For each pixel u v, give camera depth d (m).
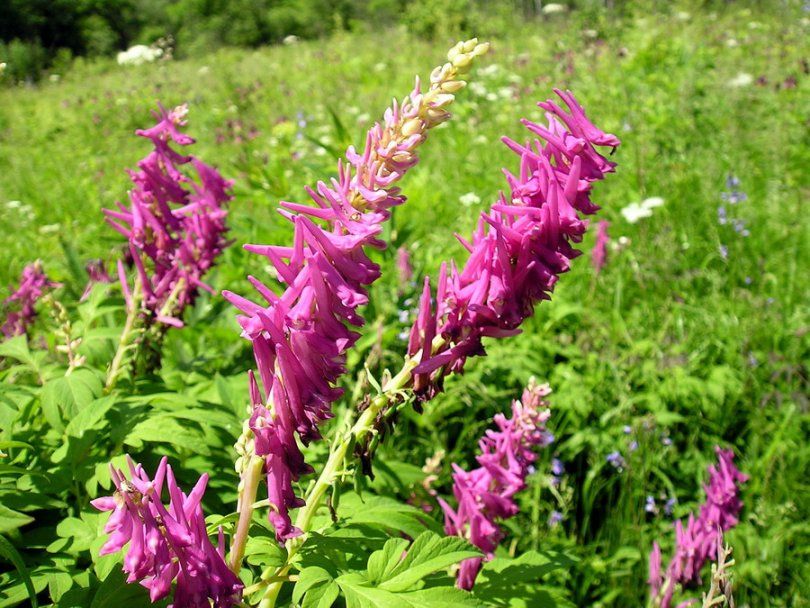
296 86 16.88
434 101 1.58
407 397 1.92
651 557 3.13
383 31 26.48
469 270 1.87
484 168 8.57
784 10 15.10
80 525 2.31
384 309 5.00
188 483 2.72
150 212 3.05
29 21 42.19
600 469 4.36
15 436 2.70
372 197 1.59
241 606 1.75
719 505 3.04
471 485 2.49
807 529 3.95
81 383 2.71
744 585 3.68
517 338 5.20
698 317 5.65
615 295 5.96
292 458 1.65
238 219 5.27
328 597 1.82
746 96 9.62
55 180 10.71
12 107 20.23
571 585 3.75
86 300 3.54
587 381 4.86
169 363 4.20
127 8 46.34
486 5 24.86
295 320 1.56
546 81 11.59
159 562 1.52
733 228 6.83
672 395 4.80
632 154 8.26
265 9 44.03
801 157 8.28
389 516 2.26
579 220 1.77
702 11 15.45
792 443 4.51
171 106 16.41
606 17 14.91
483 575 2.45
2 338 3.79
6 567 2.33
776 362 5.05
